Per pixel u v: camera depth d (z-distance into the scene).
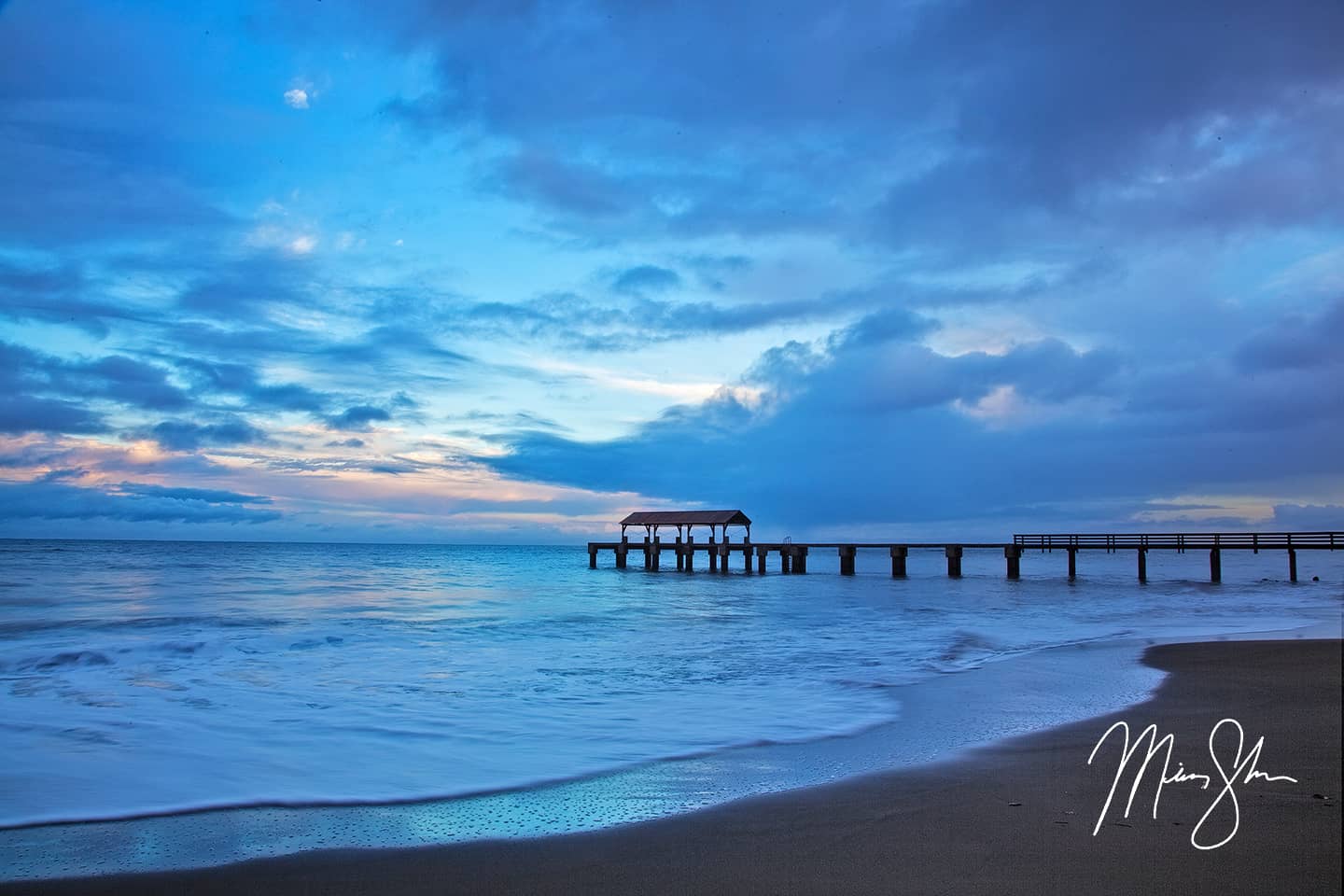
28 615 22.50
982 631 19.95
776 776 6.86
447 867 4.79
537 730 8.84
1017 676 12.43
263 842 5.27
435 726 9.03
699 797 6.23
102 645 15.45
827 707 10.12
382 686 11.70
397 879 4.61
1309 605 30.00
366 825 5.61
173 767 7.23
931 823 5.47
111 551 98.81
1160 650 15.34
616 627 20.89
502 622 22.12
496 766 7.27
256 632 18.47
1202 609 27.72
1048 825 5.42
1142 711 9.43
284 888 4.51
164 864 4.87
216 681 12.07
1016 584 44.97
